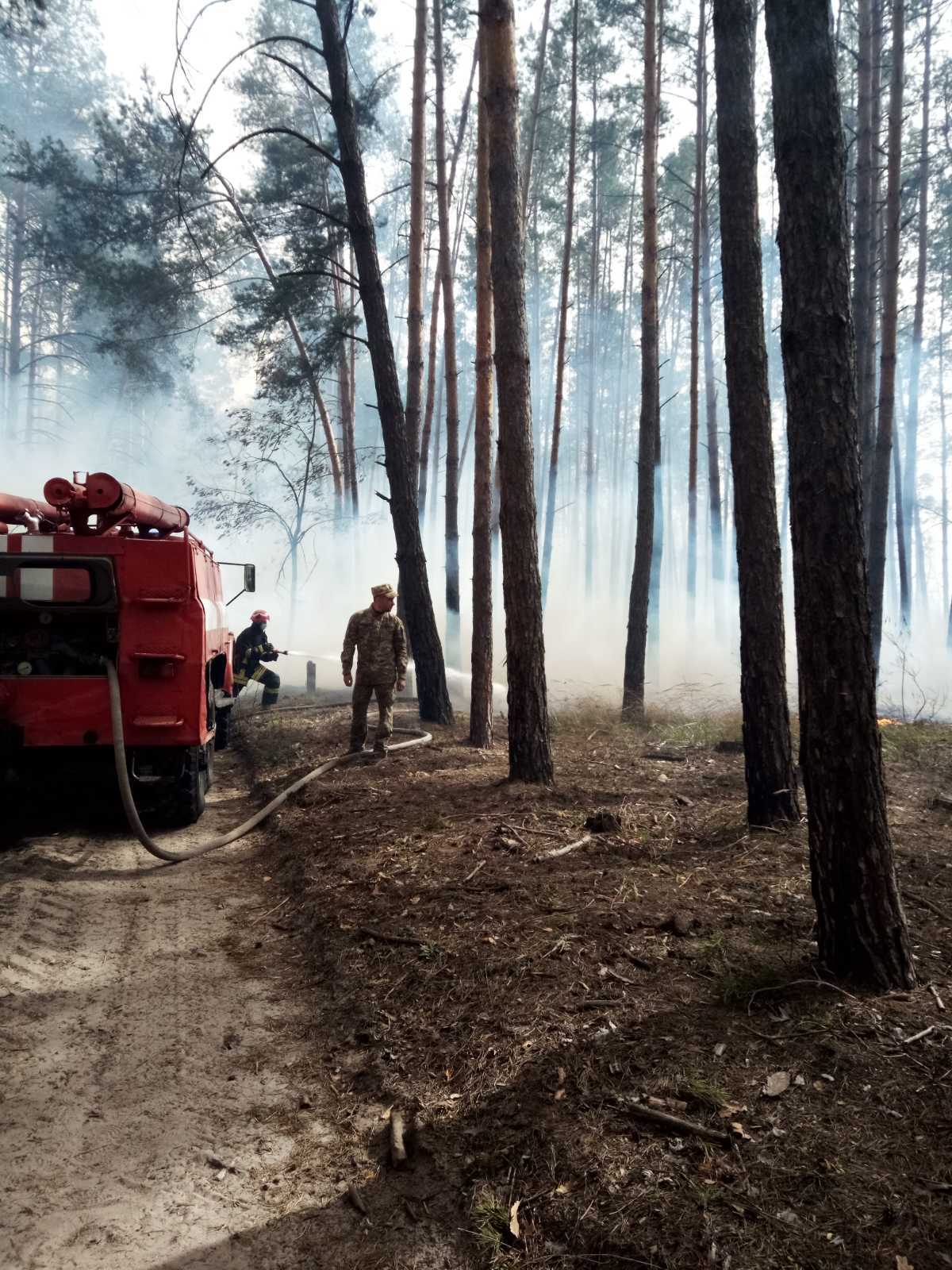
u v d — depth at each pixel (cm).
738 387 595
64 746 642
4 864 588
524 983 376
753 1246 229
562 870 505
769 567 586
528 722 722
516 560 718
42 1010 397
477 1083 322
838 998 334
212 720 802
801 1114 273
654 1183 256
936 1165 246
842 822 346
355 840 598
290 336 1955
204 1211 277
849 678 344
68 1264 253
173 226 2012
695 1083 290
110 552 641
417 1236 265
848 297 348
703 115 2109
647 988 362
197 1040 377
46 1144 304
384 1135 312
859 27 1363
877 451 1286
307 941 476
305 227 1841
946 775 727
